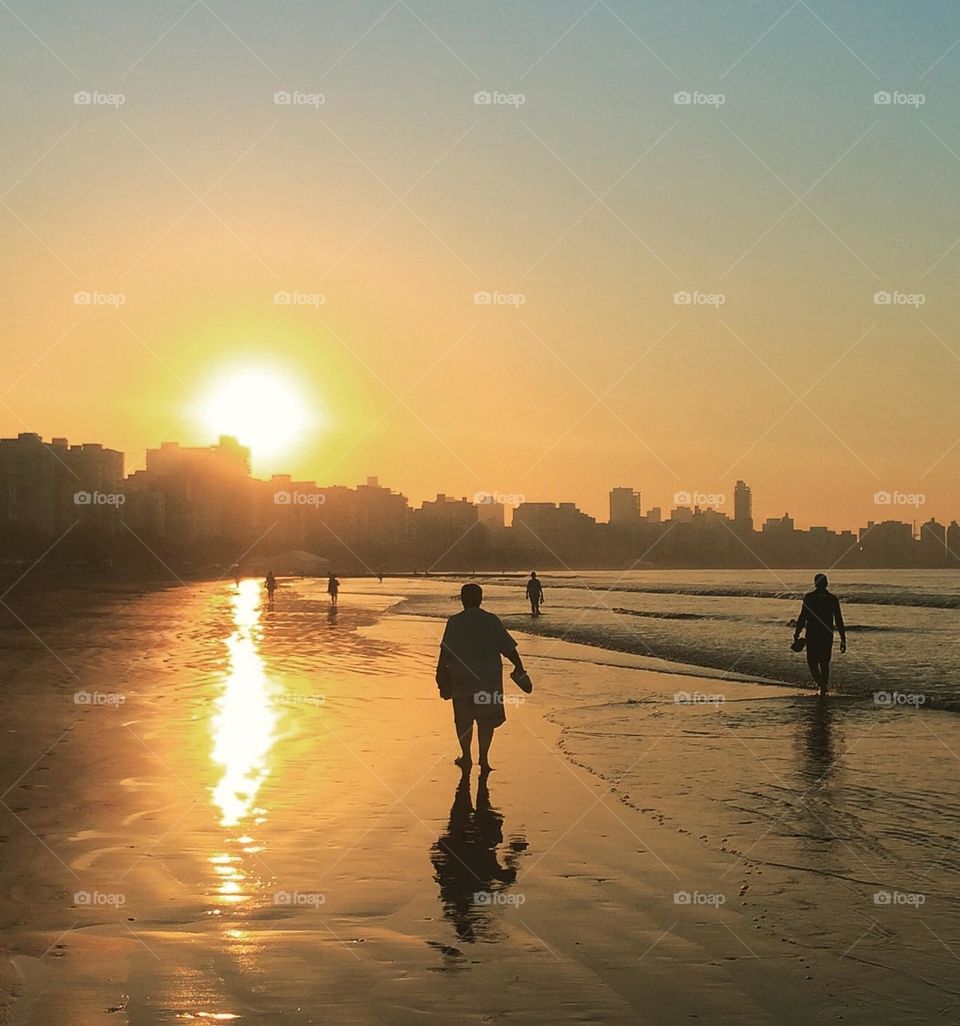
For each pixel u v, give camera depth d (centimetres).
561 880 709
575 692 1816
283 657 2480
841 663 2395
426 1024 478
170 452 19925
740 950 576
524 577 16062
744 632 3491
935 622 4378
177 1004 498
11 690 1744
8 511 15800
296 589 9162
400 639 3136
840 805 934
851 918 630
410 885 696
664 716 1510
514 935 600
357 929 609
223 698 1662
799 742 1277
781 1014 491
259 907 647
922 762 1145
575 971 545
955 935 600
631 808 923
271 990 516
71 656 2438
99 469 16612
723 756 1180
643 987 523
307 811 902
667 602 6425
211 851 773
